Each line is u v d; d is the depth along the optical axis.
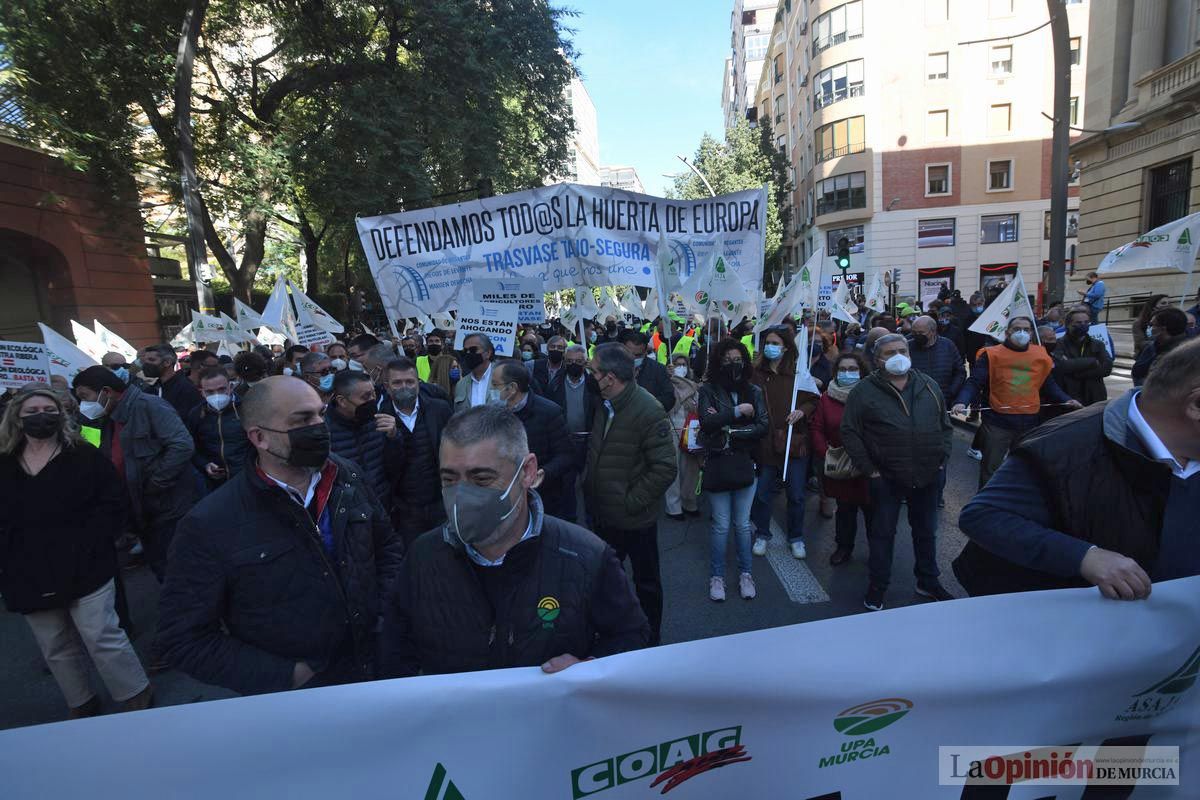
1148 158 16.58
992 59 35.47
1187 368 1.57
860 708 1.54
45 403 3.05
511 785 1.42
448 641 1.68
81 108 11.90
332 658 2.12
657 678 1.45
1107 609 1.62
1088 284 15.15
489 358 5.24
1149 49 17.05
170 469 4.22
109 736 1.26
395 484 3.95
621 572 1.80
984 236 36.56
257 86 16.78
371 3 14.75
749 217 6.08
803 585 4.59
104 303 16.38
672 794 1.49
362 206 14.20
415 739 1.38
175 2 12.82
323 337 8.48
